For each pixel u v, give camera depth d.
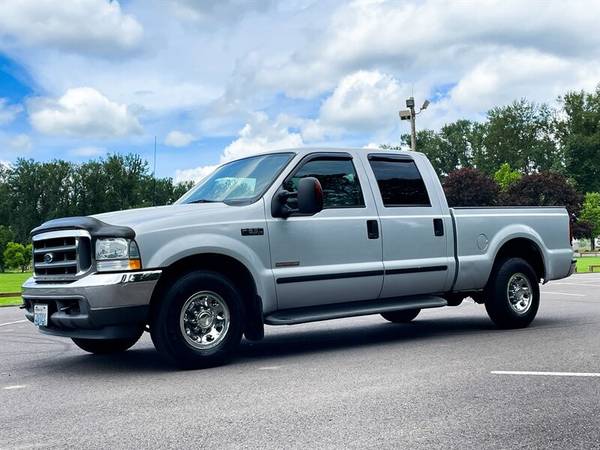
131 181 111.31
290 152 7.25
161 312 6.11
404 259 7.57
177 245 6.18
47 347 8.38
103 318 5.91
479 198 67.12
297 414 4.39
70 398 5.20
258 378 5.70
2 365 7.00
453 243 8.03
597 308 11.30
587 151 89.19
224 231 6.45
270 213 6.76
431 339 7.88
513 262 8.58
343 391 5.06
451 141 117.94
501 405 4.52
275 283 6.66
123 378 5.98
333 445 3.71
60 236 6.32
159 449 3.73
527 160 98.75
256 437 3.90
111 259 6.02
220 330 6.39
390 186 7.68
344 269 7.07
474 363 6.11
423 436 3.84
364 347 7.41
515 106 100.50
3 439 4.04
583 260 53.81
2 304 18.00
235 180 7.27
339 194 7.26
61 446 3.85
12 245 78.81
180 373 6.10
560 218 9.24
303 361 6.55
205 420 4.33
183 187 105.69
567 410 4.37
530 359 6.25
